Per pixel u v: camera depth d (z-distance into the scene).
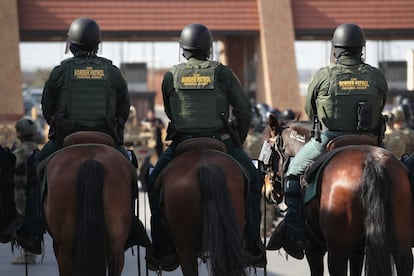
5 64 43.16
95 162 10.26
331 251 10.60
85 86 11.70
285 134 14.70
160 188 11.11
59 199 10.46
